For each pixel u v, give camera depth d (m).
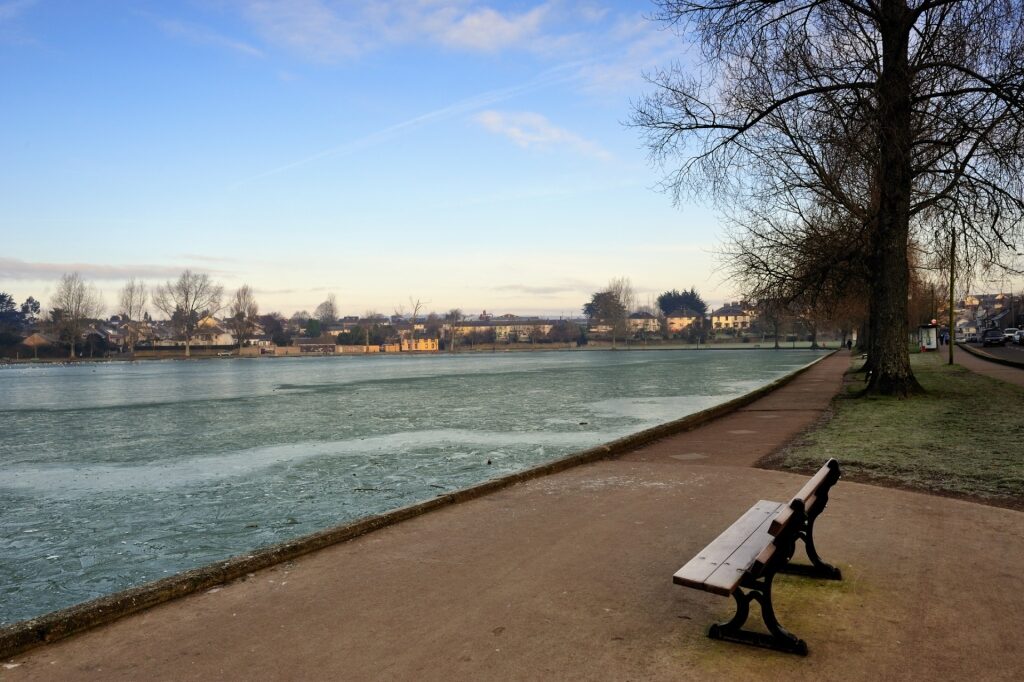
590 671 4.18
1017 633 4.56
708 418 17.95
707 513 8.04
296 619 5.16
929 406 18.30
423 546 6.97
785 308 26.62
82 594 8.09
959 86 17.92
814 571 5.73
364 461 16.48
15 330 166.75
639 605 5.23
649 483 9.88
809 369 47.16
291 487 13.70
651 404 29.97
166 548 9.80
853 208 21.77
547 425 22.86
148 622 5.18
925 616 4.87
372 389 45.94
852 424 15.52
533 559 6.45
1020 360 41.12
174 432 24.55
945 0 16.58
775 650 4.39
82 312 150.75
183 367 113.00
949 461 10.69
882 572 5.80
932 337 66.00
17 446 21.77
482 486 9.35
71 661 4.54
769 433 15.07
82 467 17.45
